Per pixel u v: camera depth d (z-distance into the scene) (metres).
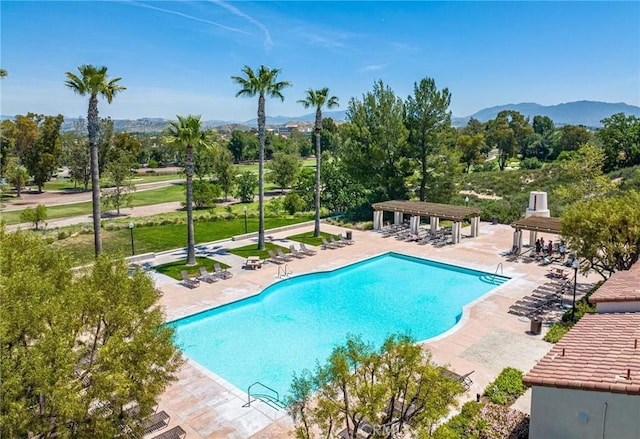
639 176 45.22
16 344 8.37
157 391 9.90
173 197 60.62
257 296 22.03
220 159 56.94
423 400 9.25
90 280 10.93
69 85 21.12
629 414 8.52
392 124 38.41
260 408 12.94
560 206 39.03
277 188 68.75
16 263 10.98
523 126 106.25
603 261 18.94
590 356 9.85
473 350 16.11
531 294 21.66
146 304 11.17
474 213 32.59
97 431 8.41
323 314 20.58
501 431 11.19
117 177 47.94
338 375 9.14
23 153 72.44
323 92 32.38
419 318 20.14
